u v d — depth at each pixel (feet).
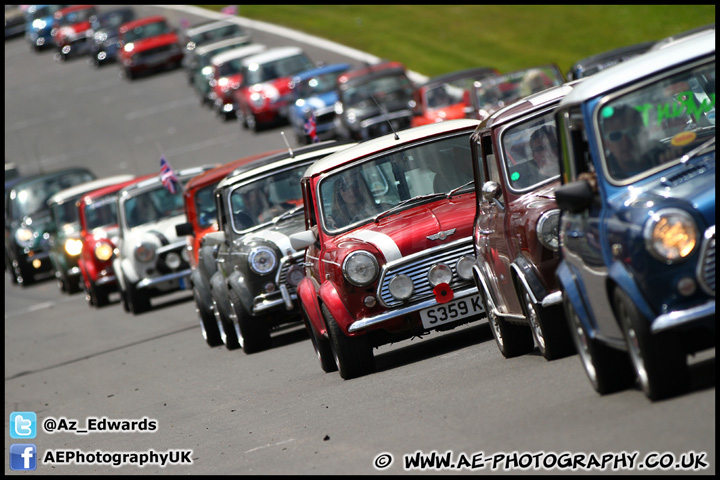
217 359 172.45
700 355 87.66
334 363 135.33
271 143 439.22
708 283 73.15
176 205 245.45
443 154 130.21
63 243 309.22
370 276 122.21
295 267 161.27
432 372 116.26
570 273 86.33
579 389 88.94
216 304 176.45
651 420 73.82
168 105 583.99
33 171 527.81
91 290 275.18
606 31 479.00
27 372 211.41
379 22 614.75
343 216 128.98
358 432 96.99
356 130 345.10
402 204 127.54
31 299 327.06
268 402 126.31
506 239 104.12
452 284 122.83
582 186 79.56
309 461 90.99
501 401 92.48
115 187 278.67
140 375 177.06
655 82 81.92
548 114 105.19
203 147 474.90
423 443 86.38
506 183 104.27
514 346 112.06
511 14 556.92
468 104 274.57
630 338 78.13
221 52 563.89
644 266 74.08
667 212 73.51
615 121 81.25
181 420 131.13
